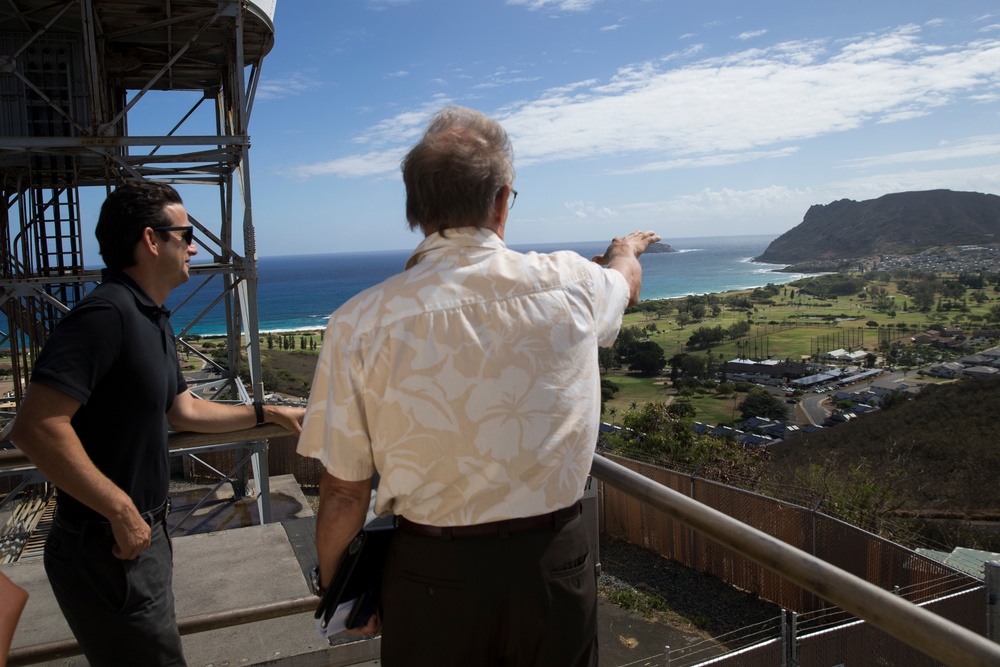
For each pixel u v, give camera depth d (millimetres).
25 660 1812
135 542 1565
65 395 1477
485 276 1113
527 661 1170
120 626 1647
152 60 9742
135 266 1689
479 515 1108
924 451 25172
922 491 17734
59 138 7633
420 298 1097
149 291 1715
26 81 7484
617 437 15008
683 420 14859
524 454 1100
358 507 1180
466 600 1118
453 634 1134
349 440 1130
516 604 1131
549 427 1113
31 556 8305
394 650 1197
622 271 1372
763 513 9969
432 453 1092
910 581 8250
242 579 2850
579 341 1154
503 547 1117
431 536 1139
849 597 1052
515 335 1098
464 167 1108
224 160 8953
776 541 1174
